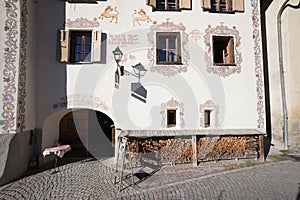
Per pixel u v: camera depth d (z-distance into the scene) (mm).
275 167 7887
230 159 8883
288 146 10039
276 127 10719
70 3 9094
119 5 9188
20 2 7375
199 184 6488
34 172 7785
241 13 9562
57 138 9883
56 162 8430
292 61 10203
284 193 5695
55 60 8914
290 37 10227
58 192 6090
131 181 6879
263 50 11602
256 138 8945
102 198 5719
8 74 7082
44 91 8812
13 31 7180
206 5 9328
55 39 8977
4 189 6312
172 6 9523
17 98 7172
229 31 9445
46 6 9031
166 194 5879
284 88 10289
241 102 9289
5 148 6852
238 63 9398
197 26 9344
